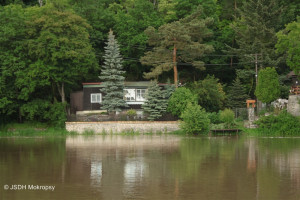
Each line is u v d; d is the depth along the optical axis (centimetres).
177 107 6375
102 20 8262
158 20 8281
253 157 3528
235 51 7594
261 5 7325
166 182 2489
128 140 5269
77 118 6556
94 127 6419
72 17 6494
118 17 8344
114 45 6862
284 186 2361
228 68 8588
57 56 6244
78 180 2566
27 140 5388
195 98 6469
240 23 7656
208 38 8456
